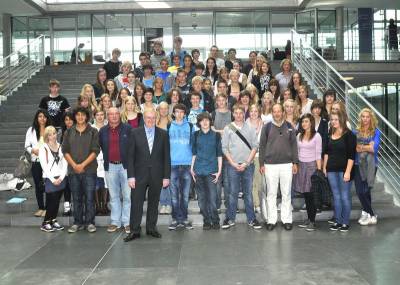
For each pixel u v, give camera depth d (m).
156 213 6.80
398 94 22.97
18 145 10.31
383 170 9.15
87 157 7.12
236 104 7.84
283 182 7.08
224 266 5.30
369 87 23.75
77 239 6.71
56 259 5.72
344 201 6.98
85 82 14.61
